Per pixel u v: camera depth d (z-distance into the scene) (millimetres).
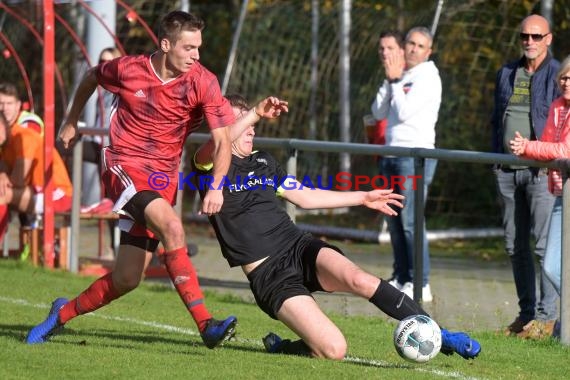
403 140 22328
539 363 15492
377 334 17828
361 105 35500
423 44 22328
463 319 20469
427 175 22547
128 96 14391
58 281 23266
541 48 19094
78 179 25266
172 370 13445
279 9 38844
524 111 19406
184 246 14055
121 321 18266
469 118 34188
